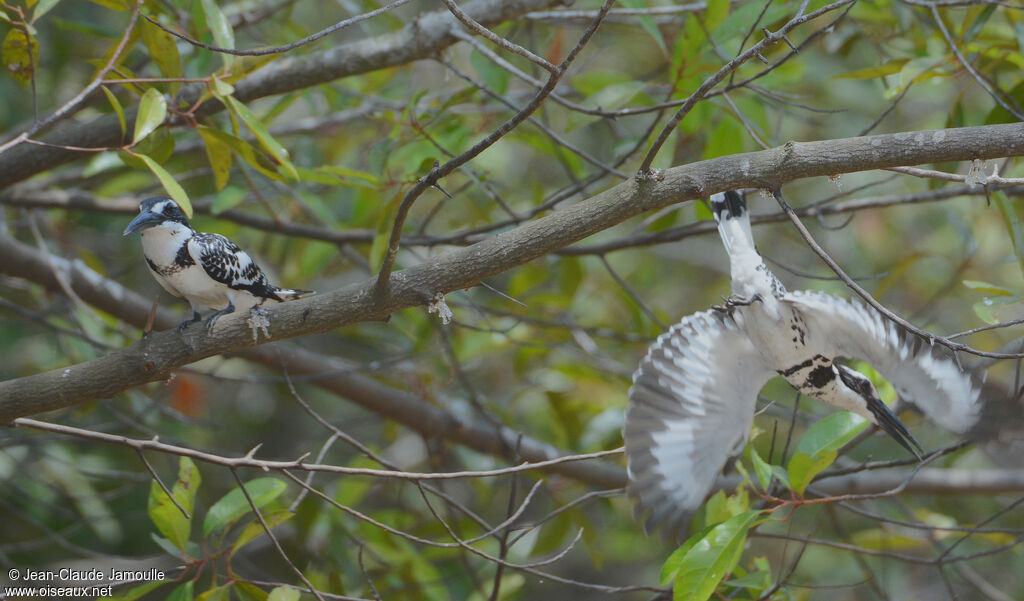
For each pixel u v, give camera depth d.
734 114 9.48
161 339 6.82
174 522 7.16
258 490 7.44
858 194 13.58
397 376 12.41
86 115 12.70
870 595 13.64
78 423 11.41
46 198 10.76
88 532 12.52
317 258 11.56
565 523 11.24
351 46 9.07
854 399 7.36
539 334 12.41
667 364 7.49
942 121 13.55
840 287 14.23
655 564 15.56
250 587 7.14
